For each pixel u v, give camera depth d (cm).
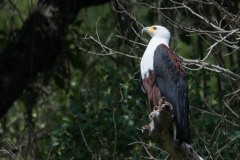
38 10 1576
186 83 1235
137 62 1433
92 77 1611
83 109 1378
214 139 1298
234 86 1380
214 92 1376
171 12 1480
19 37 1581
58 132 1361
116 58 1537
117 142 1341
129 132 1335
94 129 1335
